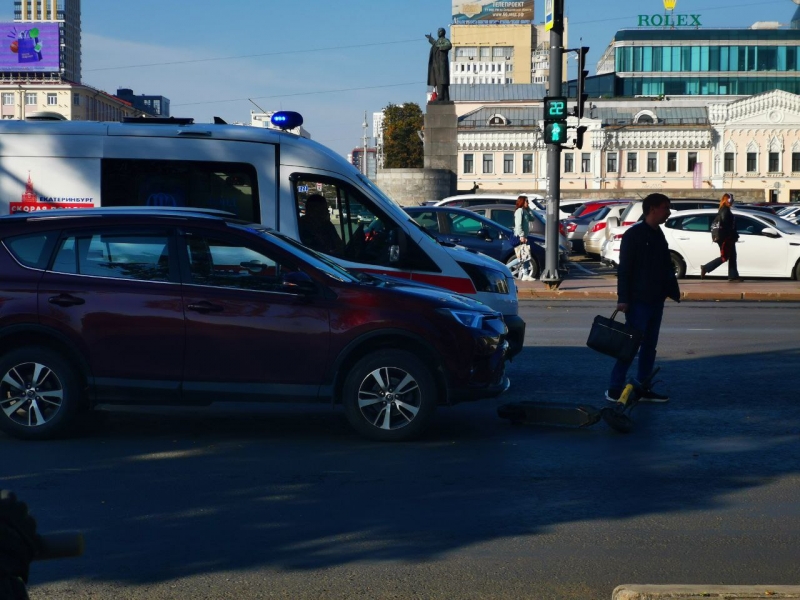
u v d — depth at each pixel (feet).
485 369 25.53
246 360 24.85
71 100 443.32
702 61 365.40
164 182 34.22
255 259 25.20
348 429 26.76
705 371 36.29
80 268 25.22
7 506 4.85
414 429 25.08
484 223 73.05
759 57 364.79
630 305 29.91
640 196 247.50
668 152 306.55
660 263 29.89
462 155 311.47
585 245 103.86
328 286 25.05
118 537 17.16
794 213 127.75
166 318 24.81
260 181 33.88
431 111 140.97
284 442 25.09
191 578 15.08
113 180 34.27
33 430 24.91
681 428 26.94
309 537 17.19
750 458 23.50
